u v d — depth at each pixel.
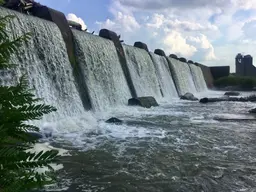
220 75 66.56
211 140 11.36
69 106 15.32
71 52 17.53
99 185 6.49
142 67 28.84
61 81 15.34
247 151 9.75
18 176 1.60
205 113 19.94
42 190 5.98
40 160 1.58
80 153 8.97
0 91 1.73
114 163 8.10
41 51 14.22
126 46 27.31
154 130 13.20
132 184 6.62
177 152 9.46
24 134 1.83
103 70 20.61
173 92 36.41
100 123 14.34
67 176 6.93
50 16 16.83
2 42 1.72
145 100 22.64
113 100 20.95
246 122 16.06
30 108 1.78
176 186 6.56
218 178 7.14
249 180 7.04
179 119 16.86
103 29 24.81
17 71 11.84
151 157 8.80
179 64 42.88
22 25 13.04
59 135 11.25
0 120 1.68
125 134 12.08
